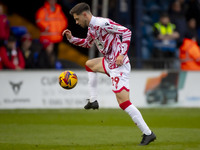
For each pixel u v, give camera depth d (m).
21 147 21.25
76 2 48.34
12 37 44.47
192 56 49.41
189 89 44.81
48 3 46.38
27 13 48.94
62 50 47.56
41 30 46.34
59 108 43.34
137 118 21.39
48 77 43.38
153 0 51.81
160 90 44.53
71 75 22.81
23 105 43.34
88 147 20.89
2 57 44.28
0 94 42.97
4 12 48.66
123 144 22.06
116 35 21.58
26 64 45.31
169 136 25.16
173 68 48.41
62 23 46.78
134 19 48.28
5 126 30.67
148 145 21.28
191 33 50.34
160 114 38.47
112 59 21.70
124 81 21.59
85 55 48.38
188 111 41.00
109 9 48.16
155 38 49.25
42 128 29.45
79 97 43.38
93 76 23.38
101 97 43.38
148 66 48.09
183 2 50.78
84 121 33.56
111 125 31.06
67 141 23.45
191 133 26.52
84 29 47.16
